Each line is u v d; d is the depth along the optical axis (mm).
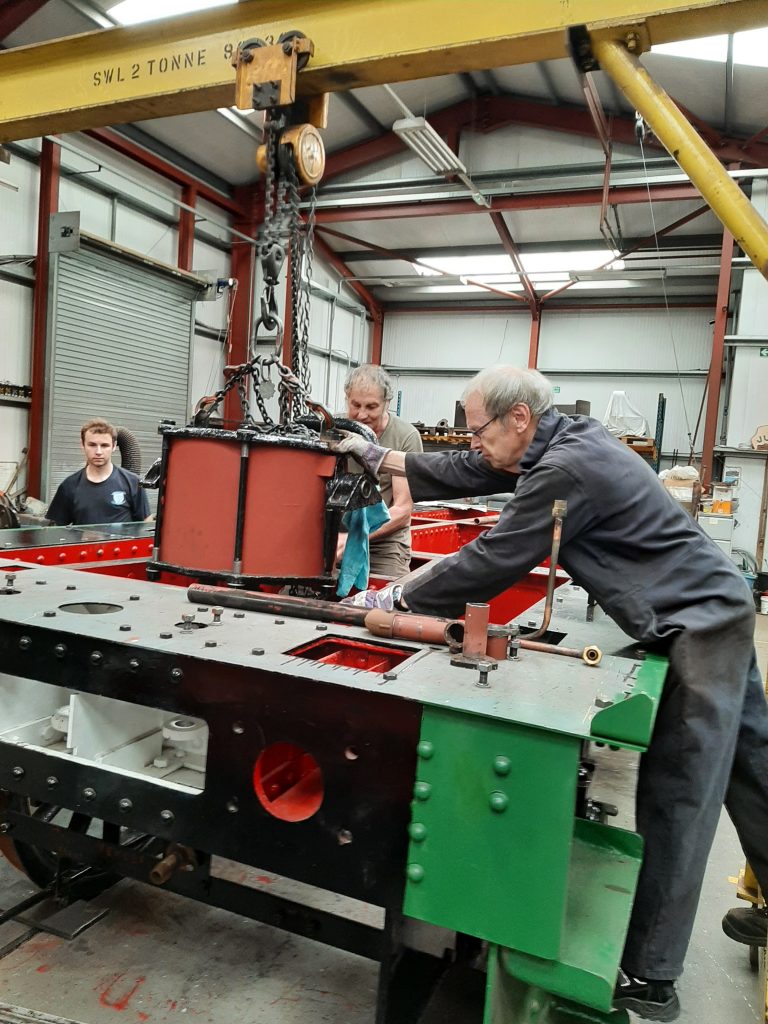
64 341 7469
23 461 7500
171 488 1588
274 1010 1567
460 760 995
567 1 1610
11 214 7098
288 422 1693
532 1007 1159
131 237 8562
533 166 9258
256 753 1137
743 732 1671
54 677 1302
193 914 1881
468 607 1224
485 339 13734
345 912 1997
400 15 1698
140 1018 1516
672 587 1466
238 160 9406
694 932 2098
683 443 12602
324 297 12258
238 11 1827
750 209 1530
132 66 1989
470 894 1000
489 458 1732
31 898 1797
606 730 895
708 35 1600
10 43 6551
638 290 12516
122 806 1248
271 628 1363
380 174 10305
